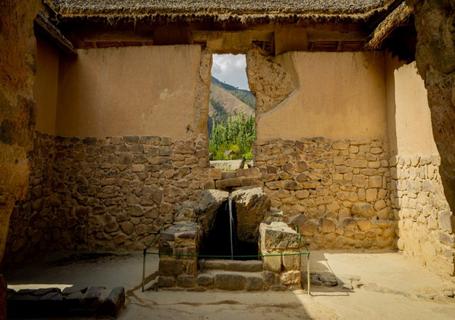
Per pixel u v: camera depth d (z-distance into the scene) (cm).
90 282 412
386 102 612
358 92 614
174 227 426
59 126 611
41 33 525
